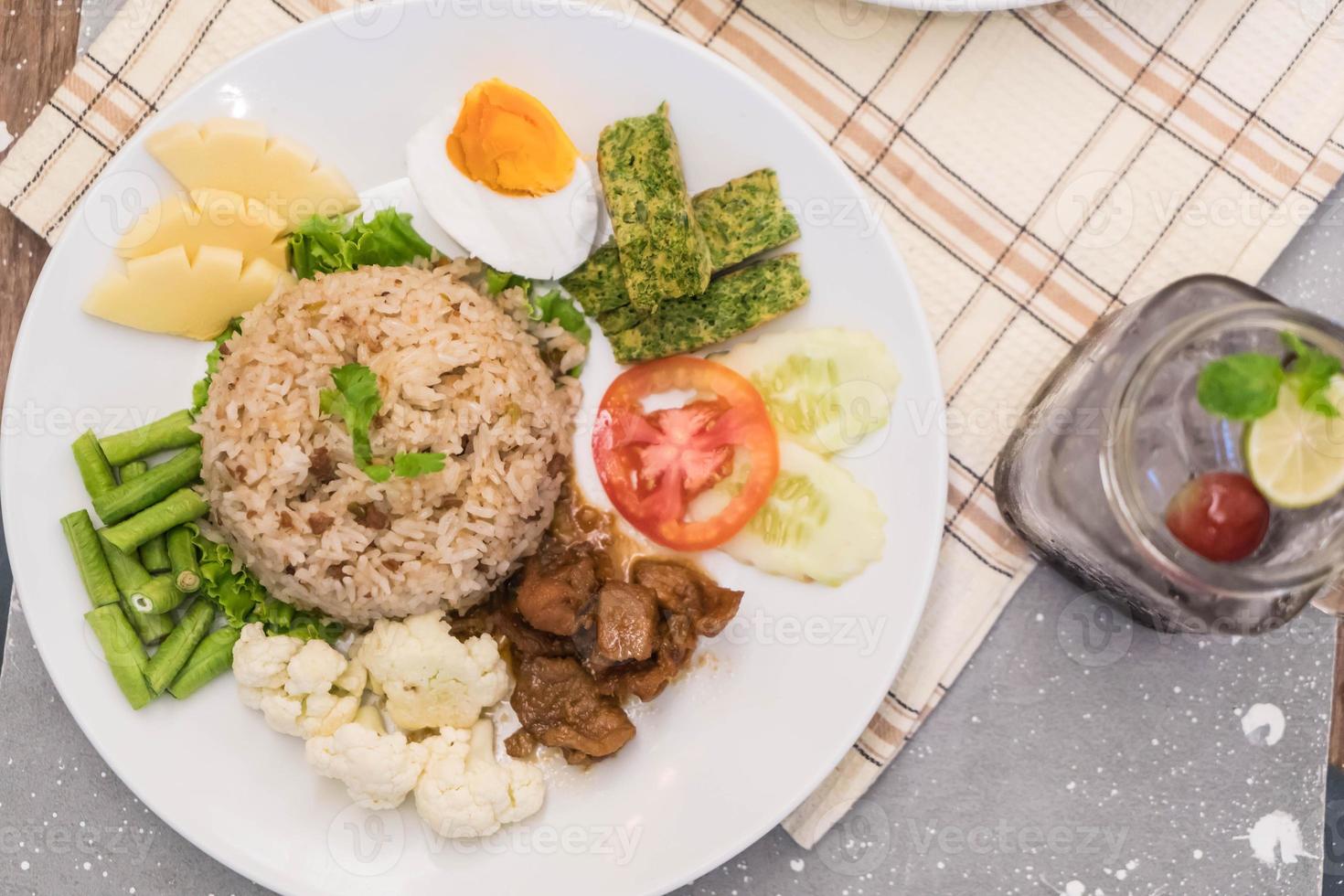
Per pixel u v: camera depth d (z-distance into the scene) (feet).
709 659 1.85
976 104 1.87
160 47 1.86
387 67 1.81
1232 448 1.61
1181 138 1.87
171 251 1.80
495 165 1.78
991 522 1.87
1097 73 1.87
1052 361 1.87
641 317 1.85
